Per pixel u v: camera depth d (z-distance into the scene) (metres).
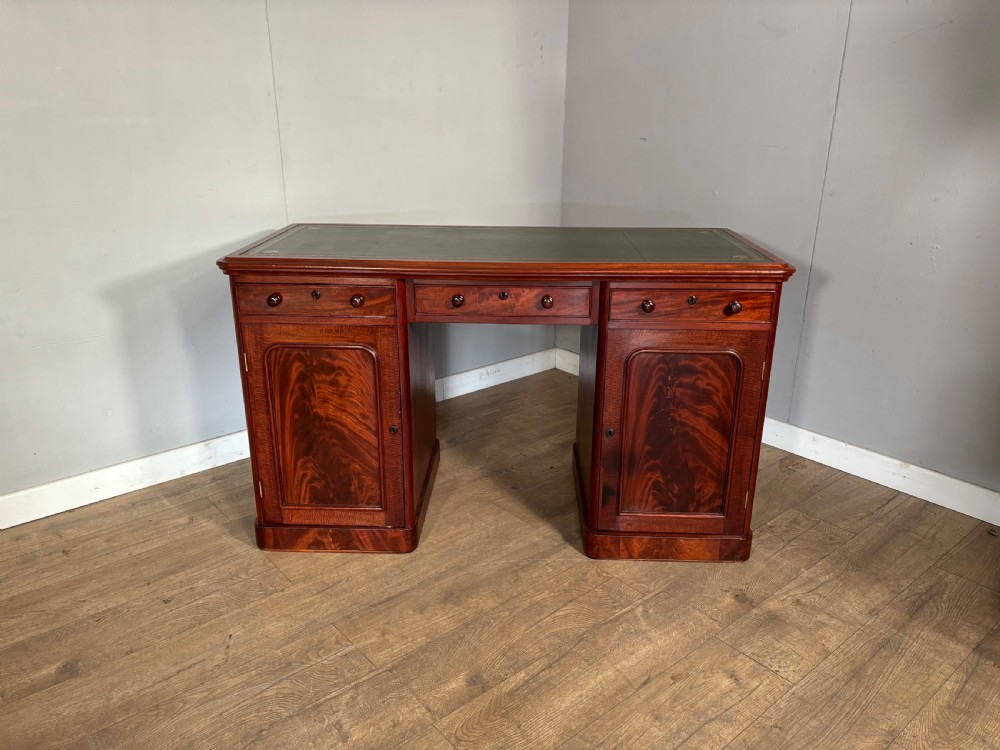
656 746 1.47
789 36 2.43
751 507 2.04
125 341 2.32
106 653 1.72
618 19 2.96
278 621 1.83
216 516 2.30
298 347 1.93
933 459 2.37
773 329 1.87
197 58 2.24
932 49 2.11
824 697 1.59
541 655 1.72
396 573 2.02
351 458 2.04
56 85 2.02
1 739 1.48
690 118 2.80
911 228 2.26
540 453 2.74
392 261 1.85
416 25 2.71
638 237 2.26
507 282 1.88
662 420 1.96
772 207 2.61
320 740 1.48
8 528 2.22
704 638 1.77
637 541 2.06
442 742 1.48
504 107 3.07
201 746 1.47
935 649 1.74
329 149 2.61
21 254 2.08
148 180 2.24
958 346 2.23
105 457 2.38
